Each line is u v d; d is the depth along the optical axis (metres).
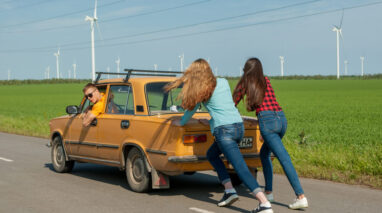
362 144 12.78
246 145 6.50
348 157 9.04
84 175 8.53
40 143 14.12
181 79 5.59
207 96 5.47
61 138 8.65
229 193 5.81
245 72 5.60
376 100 44.28
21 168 9.34
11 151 12.13
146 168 6.57
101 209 5.84
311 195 6.57
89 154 7.85
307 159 9.30
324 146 11.05
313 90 73.12
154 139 6.37
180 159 5.93
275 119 5.57
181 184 7.55
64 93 74.81
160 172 6.50
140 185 6.73
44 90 87.44
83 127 7.97
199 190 7.04
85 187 7.32
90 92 7.46
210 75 5.53
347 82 105.19
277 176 8.25
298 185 5.60
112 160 7.30
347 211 5.67
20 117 24.45
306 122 21.64
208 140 6.19
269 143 5.61
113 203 6.16
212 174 8.59
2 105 42.44
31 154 11.53
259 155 6.25
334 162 8.74
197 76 5.48
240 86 5.62
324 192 6.77
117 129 7.09
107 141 7.34
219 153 5.84
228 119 5.47
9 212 5.74
